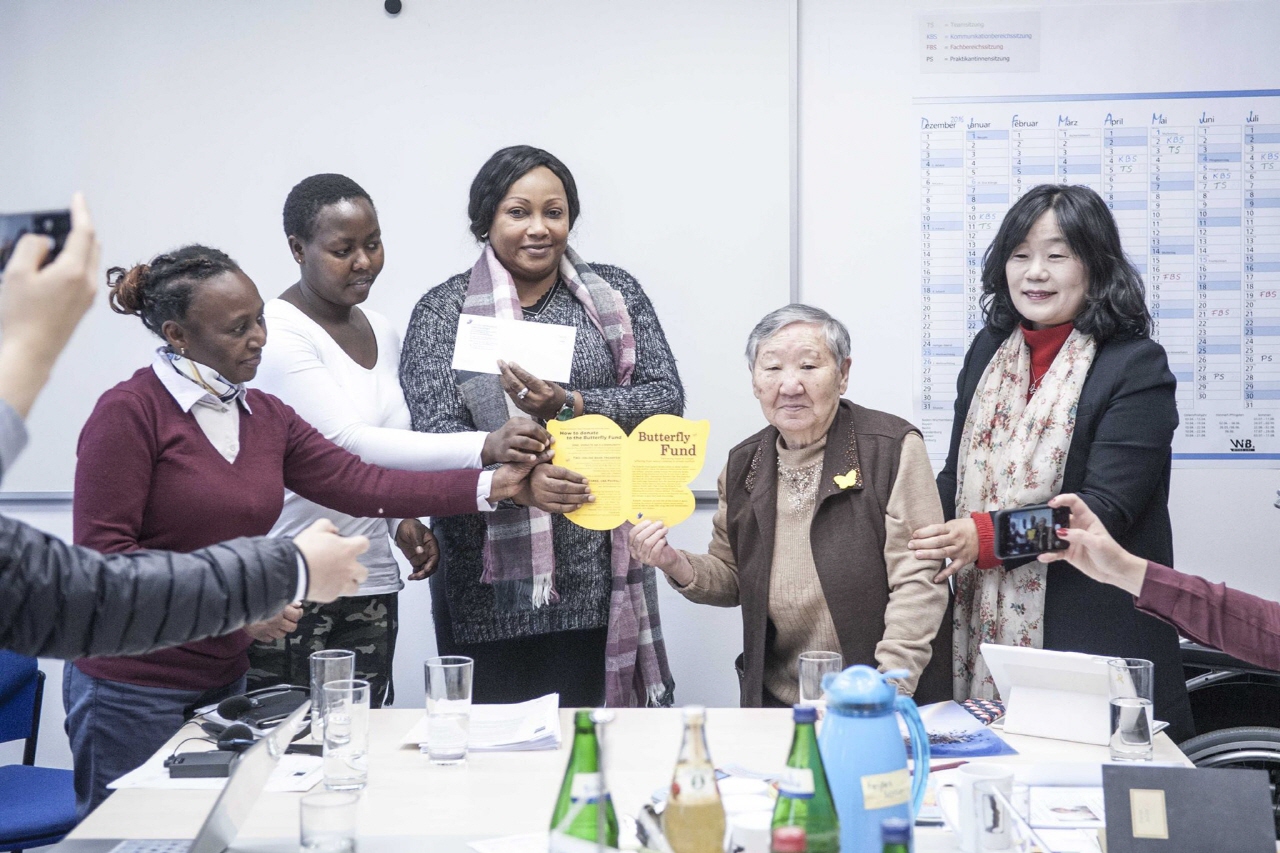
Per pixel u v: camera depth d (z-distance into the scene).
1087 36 2.88
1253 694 2.46
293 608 1.98
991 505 2.24
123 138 2.96
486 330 2.29
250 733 1.71
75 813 2.18
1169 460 2.20
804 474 2.18
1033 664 1.76
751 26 2.90
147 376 1.93
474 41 2.94
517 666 2.48
